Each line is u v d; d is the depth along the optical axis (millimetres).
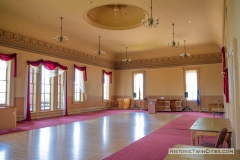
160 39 11727
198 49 13484
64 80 11188
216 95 12852
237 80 2742
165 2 7078
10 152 4270
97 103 14047
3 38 8312
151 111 12273
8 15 8102
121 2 7121
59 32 10312
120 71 16266
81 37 11320
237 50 2781
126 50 14648
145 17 8672
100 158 3893
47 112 10148
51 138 5535
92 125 7711
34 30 9430
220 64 12852
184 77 13898
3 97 8430
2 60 8273
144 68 15344
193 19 8602
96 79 13992
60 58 11055
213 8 7016
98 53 11594
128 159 3838
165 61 14617
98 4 7266
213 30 9789
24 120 8969
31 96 9570
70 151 4340
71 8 7590
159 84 14711
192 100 13641
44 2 7102
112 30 10031
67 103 11320
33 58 9570
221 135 2453
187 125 7703
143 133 6215
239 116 2686
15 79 8758
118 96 16188
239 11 2322
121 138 5547
